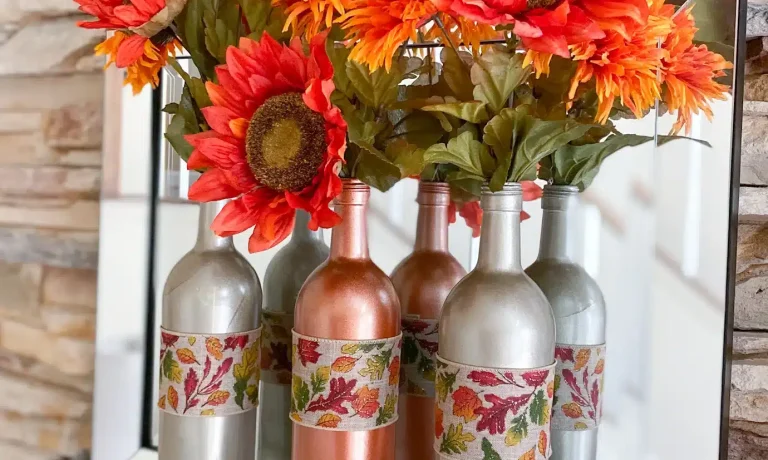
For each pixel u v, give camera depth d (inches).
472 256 27.5
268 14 19.2
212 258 22.5
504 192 18.7
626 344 27.8
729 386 26.4
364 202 20.2
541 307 18.6
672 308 27.1
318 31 18.2
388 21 15.3
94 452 34.7
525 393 18.2
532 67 17.7
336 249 20.4
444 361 19.0
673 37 20.9
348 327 19.5
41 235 34.4
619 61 16.2
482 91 17.9
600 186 27.9
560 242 23.6
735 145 25.5
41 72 33.8
